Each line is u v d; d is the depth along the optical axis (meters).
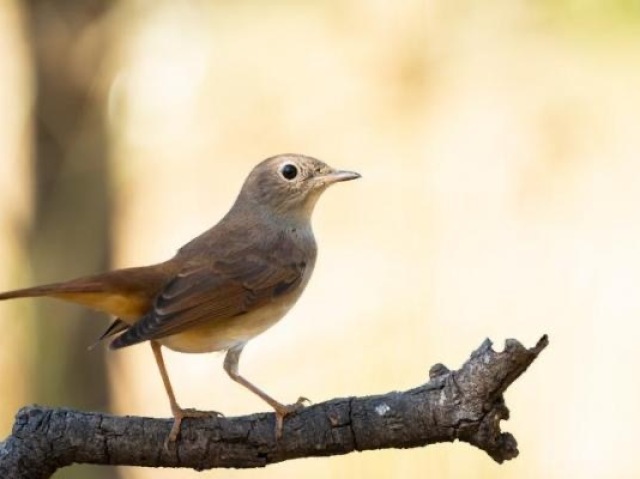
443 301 14.67
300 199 9.26
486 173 16.66
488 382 6.63
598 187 16.42
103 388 11.92
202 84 14.62
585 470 14.62
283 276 8.84
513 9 12.51
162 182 17.23
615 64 12.08
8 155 16.17
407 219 16.69
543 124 15.50
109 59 11.93
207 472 13.80
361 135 16.78
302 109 16.59
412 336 11.02
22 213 12.27
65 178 11.86
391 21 15.07
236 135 16.59
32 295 7.73
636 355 15.45
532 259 16.16
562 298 15.48
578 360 15.14
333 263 16.66
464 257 16.11
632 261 16.34
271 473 13.88
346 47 15.38
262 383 14.56
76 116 11.88
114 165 12.09
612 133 15.09
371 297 16.14
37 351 11.59
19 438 7.13
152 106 13.64
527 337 14.59
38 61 11.84
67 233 11.82
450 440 6.82
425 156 16.80
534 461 12.16
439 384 6.82
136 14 12.09
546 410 14.09
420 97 16.03
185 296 8.16
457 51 14.23
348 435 7.00
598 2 10.88
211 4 12.91
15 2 12.23
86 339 11.80
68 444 7.13
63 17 11.80
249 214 9.16
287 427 7.08
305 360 14.70
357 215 17.00
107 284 7.91
